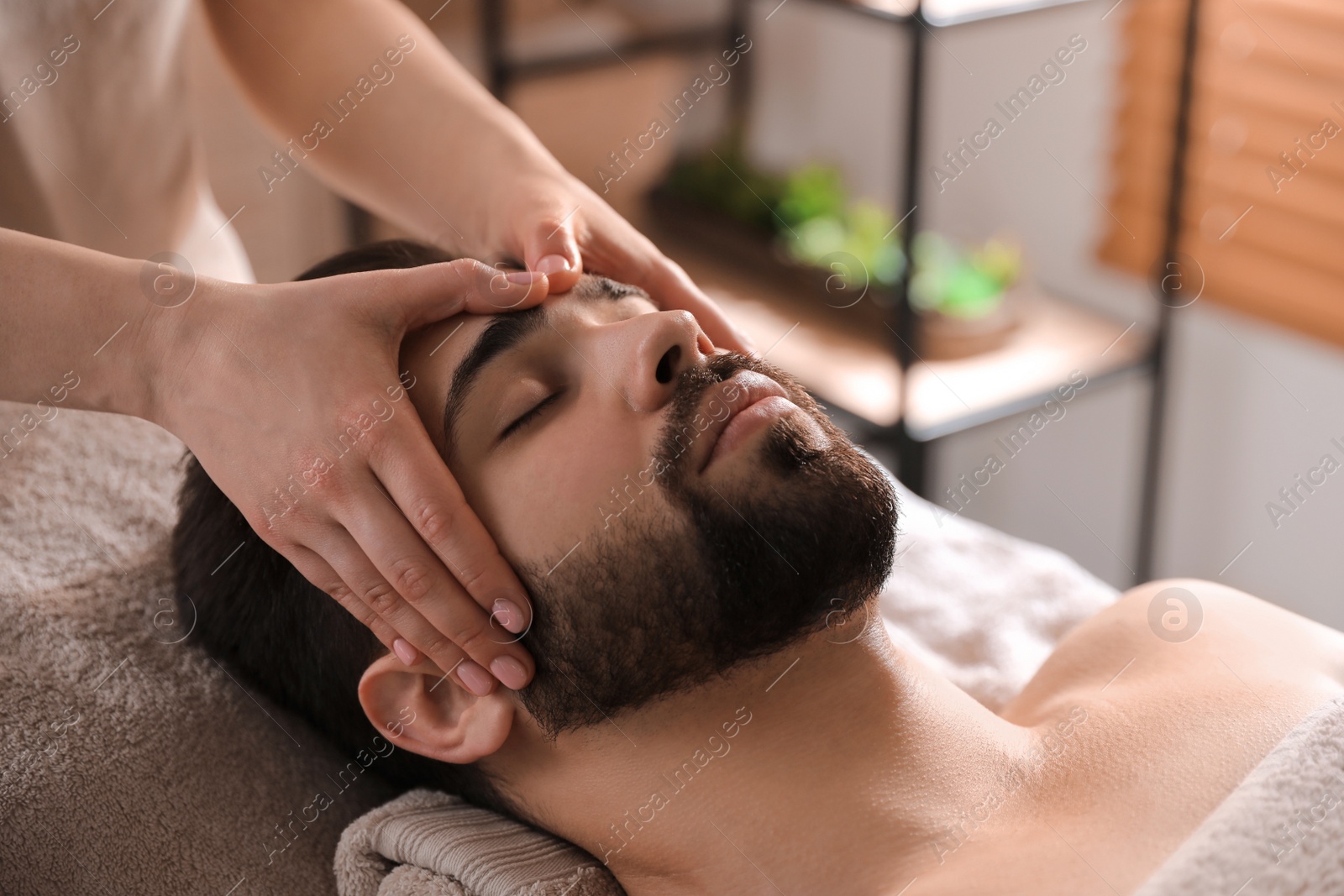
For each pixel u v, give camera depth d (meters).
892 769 0.87
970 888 0.81
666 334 0.84
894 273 2.10
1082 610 1.26
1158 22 1.82
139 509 1.07
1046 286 2.16
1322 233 1.72
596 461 0.83
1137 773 0.88
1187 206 1.87
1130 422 2.09
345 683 0.95
